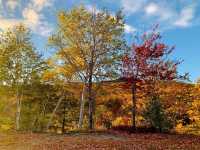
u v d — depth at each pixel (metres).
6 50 35.28
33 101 40.53
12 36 35.84
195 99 36.72
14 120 39.03
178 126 36.59
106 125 40.59
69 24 29.52
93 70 29.69
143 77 28.80
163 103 31.48
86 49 29.67
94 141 23.05
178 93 33.31
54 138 25.88
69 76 30.83
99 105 38.03
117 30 29.59
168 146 20.17
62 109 43.44
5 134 30.05
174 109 34.59
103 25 29.64
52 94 39.97
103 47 29.66
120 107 37.88
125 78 28.61
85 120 43.62
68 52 29.89
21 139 26.59
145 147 20.06
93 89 30.67
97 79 29.75
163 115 28.00
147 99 30.48
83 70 29.80
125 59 28.64
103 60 29.23
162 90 30.31
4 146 23.98
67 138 25.38
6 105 38.66
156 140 22.61
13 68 35.75
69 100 42.56
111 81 29.64
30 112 40.16
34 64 36.31
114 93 32.00
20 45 35.72
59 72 30.80
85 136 25.83
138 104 31.59
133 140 22.92
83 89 30.94
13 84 36.19
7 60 35.34
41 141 24.88
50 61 31.25
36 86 37.81
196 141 22.00
